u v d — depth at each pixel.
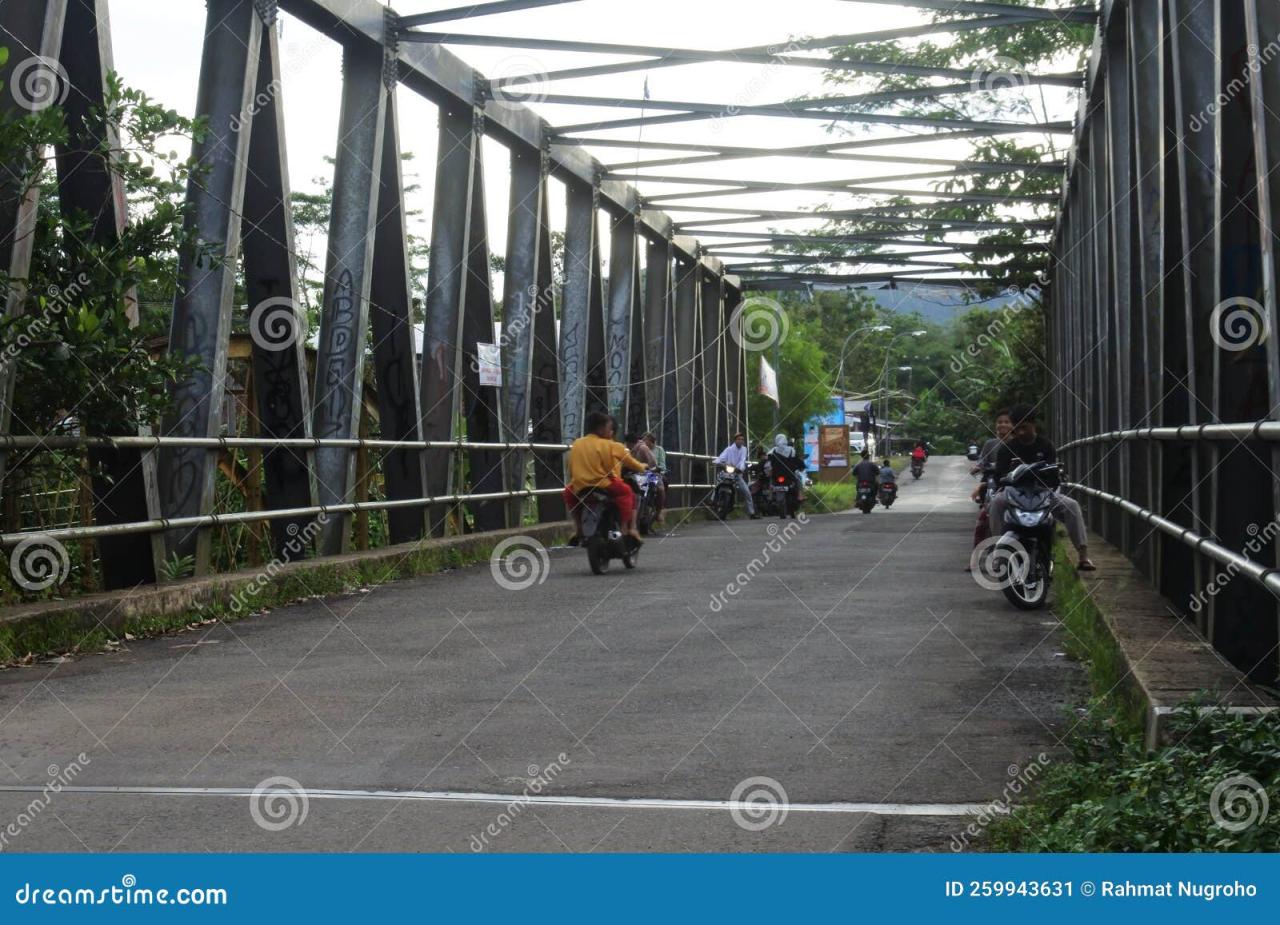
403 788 4.91
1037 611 10.13
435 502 15.13
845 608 10.36
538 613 10.23
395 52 14.08
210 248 9.58
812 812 4.55
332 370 13.55
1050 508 10.32
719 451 31.88
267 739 5.77
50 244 8.88
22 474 9.23
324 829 4.39
